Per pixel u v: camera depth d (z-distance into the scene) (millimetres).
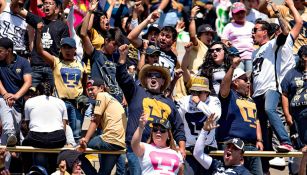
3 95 35438
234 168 33312
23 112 36094
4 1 39812
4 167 32656
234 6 42312
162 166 32000
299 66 36594
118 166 34969
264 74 37031
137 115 33156
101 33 40312
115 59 38031
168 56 37000
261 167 35688
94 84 35438
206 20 46531
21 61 36250
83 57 38844
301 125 36156
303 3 42469
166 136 32312
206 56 36594
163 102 33438
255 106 36000
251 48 41906
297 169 36000
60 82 36688
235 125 35406
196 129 34250
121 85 33219
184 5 46406
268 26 37875
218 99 34656
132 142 31750
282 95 36781
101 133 35594
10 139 33844
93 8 37844
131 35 37781
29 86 36000
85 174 34438
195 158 33812
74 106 36688
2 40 36000
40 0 41562
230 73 35031
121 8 43562
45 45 38344
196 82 34375
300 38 41250
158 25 42531
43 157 34344
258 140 36219
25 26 39688
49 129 34344
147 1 45875
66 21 39531
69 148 34531
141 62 37562
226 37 42219
